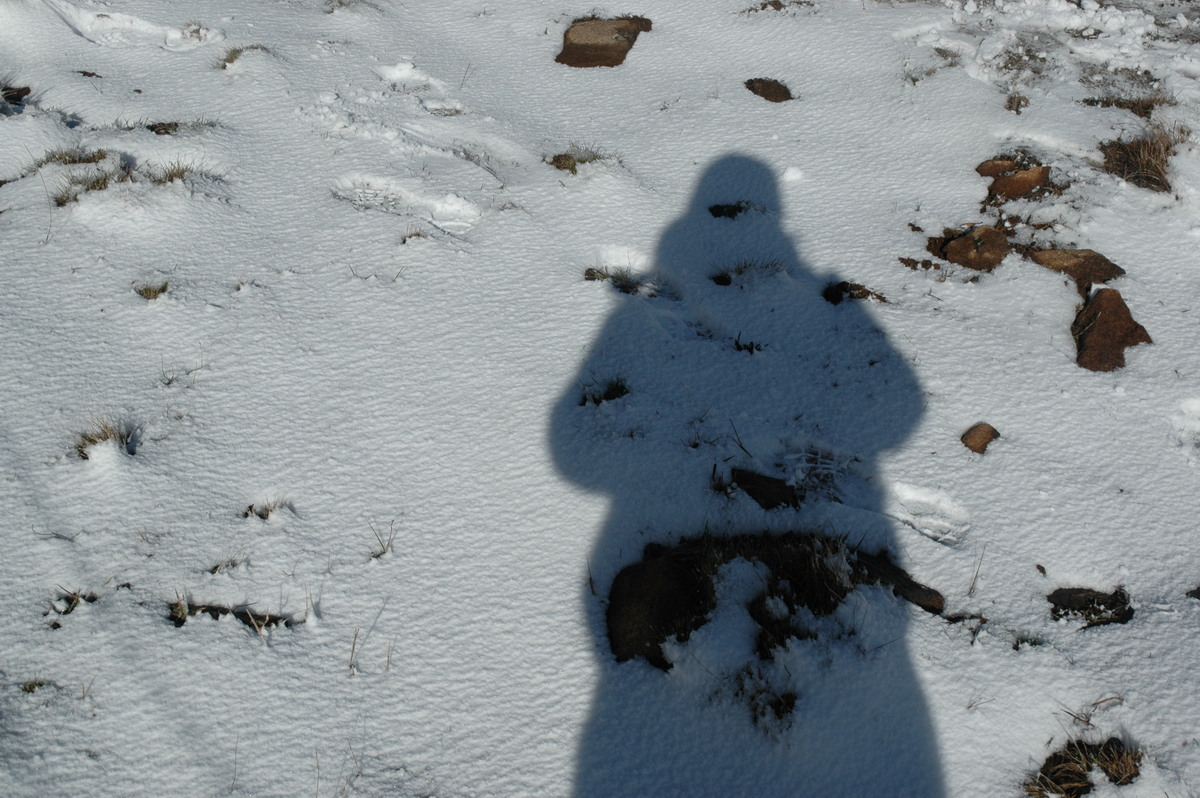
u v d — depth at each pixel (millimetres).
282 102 6680
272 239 5402
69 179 5598
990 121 6648
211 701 3203
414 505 3953
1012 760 3152
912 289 5297
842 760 3131
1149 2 8391
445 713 3242
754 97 7059
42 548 3629
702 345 4906
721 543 3807
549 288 5176
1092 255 5379
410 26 7992
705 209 5902
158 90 6789
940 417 4465
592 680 3355
